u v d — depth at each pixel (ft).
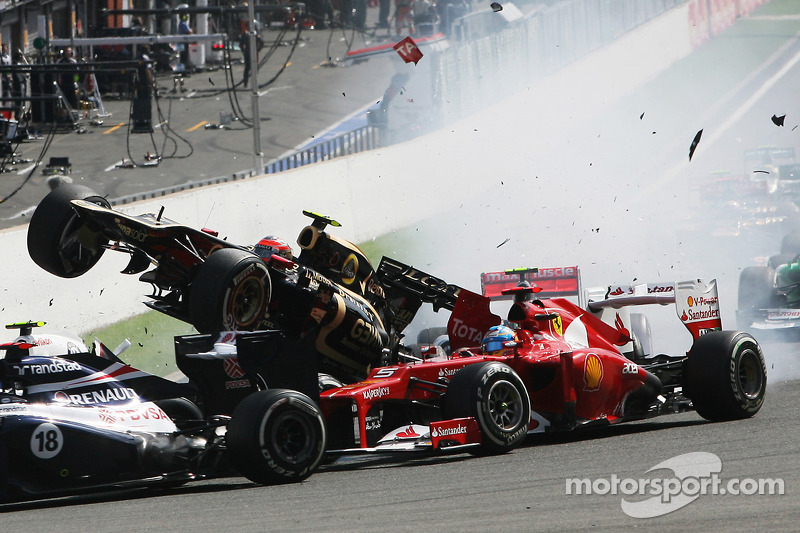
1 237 173.78
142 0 537.24
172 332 199.11
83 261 119.24
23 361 88.89
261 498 83.20
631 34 502.38
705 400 112.88
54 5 482.28
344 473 95.81
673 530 62.90
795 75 535.19
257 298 106.63
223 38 467.11
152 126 424.46
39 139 394.93
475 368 98.89
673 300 115.85
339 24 602.85
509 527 66.13
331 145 386.73
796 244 195.31
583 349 110.32
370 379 103.40
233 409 100.01
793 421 107.24
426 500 77.66
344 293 115.96
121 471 88.12
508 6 419.54
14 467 83.35
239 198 236.84
